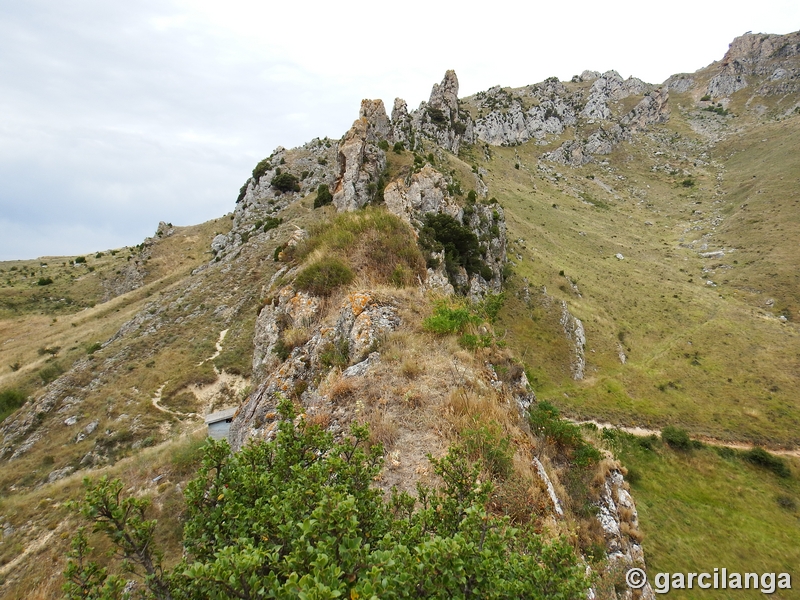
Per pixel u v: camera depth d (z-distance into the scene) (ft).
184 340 128.88
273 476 15.01
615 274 221.66
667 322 178.60
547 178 398.21
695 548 80.28
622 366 148.56
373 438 22.17
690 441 111.04
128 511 13.07
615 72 644.27
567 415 120.16
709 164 424.87
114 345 134.31
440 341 31.12
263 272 157.79
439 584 10.07
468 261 138.21
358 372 27.89
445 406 24.59
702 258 251.39
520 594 10.77
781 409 124.36
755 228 261.44
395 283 39.29
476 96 574.97
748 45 625.00
